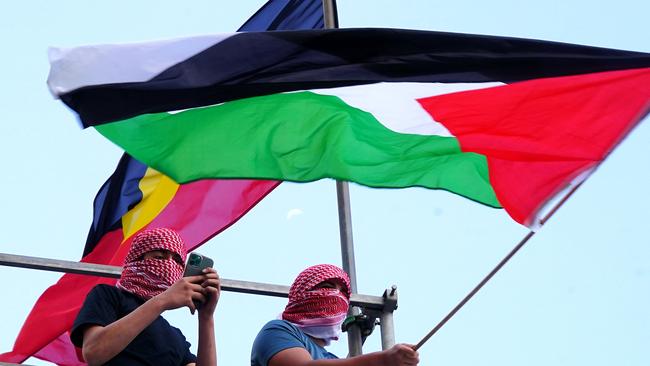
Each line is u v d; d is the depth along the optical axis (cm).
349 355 1171
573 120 1029
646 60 1033
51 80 951
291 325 959
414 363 877
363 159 1045
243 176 1026
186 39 1010
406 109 1056
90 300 917
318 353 954
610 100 1027
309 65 1032
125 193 1333
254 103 1046
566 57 1042
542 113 1036
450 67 1047
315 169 1039
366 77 1034
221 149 1033
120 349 868
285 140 1043
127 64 980
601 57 1038
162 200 1320
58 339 1338
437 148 1043
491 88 1053
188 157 1027
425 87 1065
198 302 905
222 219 1298
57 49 961
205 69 1005
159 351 922
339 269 1010
